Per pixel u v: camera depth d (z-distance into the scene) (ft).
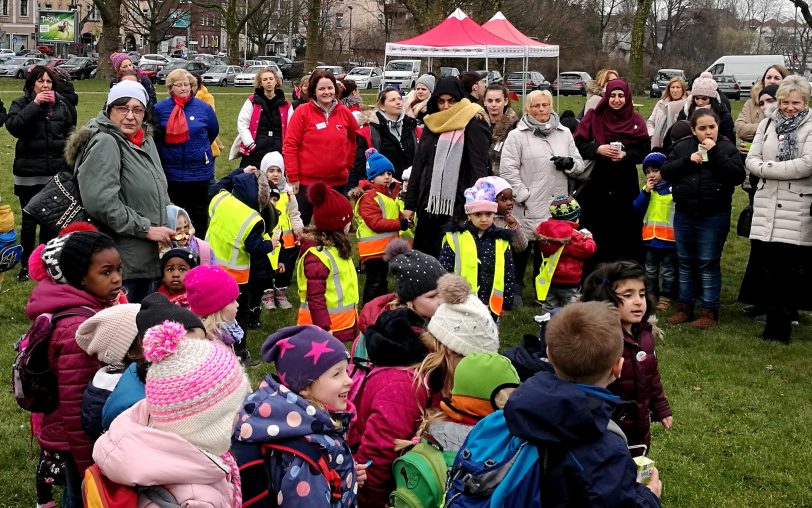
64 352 12.28
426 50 62.34
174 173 29.37
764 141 24.63
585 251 25.08
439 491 11.10
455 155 24.30
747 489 17.16
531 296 29.71
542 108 27.09
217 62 173.78
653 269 28.96
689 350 24.91
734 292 30.99
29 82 29.32
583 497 8.93
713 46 273.95
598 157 28.09
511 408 9.25
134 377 10.85
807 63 263.90
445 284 12.32
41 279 13.30
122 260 17.98
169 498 8.70
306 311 20.48
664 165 26.32
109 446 8.77
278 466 10.12
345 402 11.15
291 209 28.27
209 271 15.49
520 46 62.08
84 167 17.49
